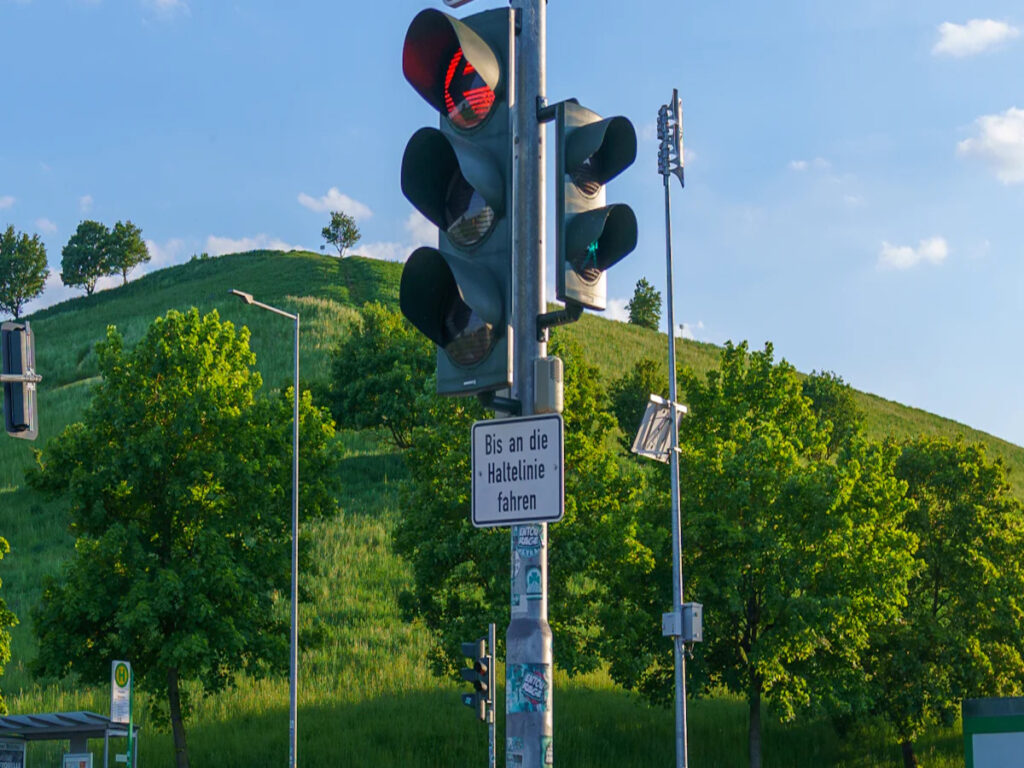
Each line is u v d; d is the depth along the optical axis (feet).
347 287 558.97
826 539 138.21
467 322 21.06
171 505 129.49
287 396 141.49
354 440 310.45
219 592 128.77
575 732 152.46
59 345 478.59
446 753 140.97
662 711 167.94
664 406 109.50
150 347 135.23
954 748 170.91
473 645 85.25
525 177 21.77
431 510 136.26
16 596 209.46
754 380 153.07
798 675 138.10
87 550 128.36
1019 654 162.09
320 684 167.12
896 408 564.71
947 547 163.43
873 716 160.97
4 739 98.78
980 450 169.27
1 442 336.49
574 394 142.82
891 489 146.30
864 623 142.41
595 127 20.99
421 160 21.27
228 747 141.38
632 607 142.41
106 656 127.85
